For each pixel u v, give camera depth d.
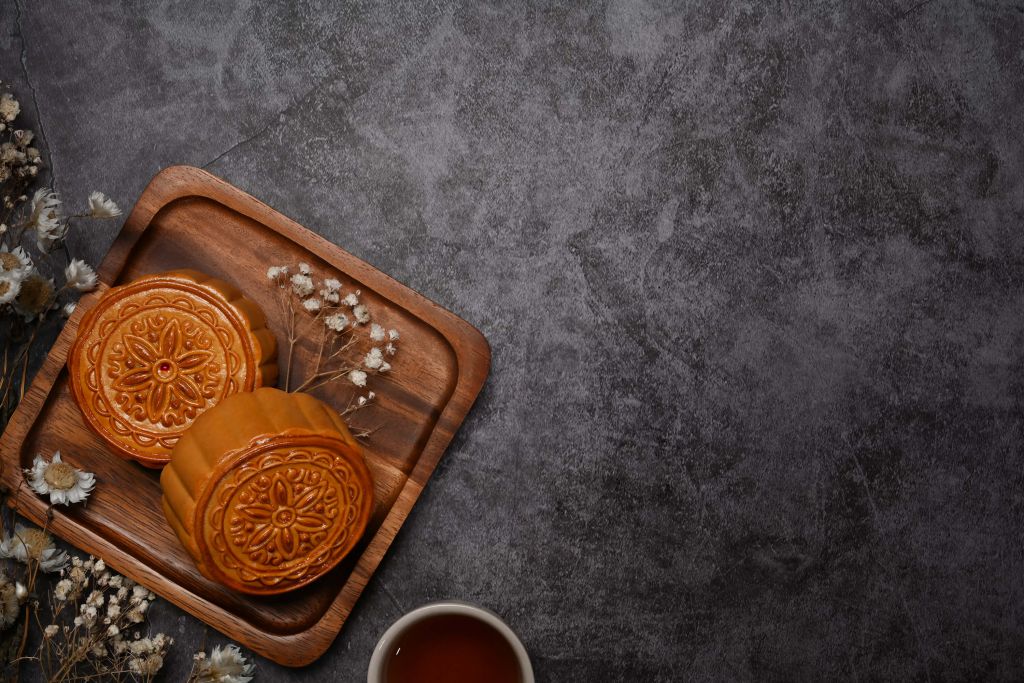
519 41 0.63
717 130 0.63
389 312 0.61
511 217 0.63
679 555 0.64
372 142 0.63
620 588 0.63
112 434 0.58
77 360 0.57
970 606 0.64
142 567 0.59
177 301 0.58
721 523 0.64
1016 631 0.64
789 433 0.64
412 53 0.63
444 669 0.59
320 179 0.63
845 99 0.64
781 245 0.64
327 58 0.62
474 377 0.61
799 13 0.63
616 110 0.63
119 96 0.62
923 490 0.64
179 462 0.56
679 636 0.63
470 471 0.63
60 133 0.62
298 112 0.62
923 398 0.64
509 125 0.63
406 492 0.60
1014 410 0.64
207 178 0.60
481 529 0.63
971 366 0.64
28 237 0.62
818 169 0.64
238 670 0.61
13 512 0.61
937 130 0.64
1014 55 0.64
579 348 0.63
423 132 0.63
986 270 0.64
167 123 0.62
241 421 0.56
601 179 0.63
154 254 0.61
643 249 0.63
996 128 0.64
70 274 0.59
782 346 0.64
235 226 0.61
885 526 0.64
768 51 0.63
